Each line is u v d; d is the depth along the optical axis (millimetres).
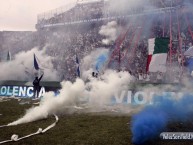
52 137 7055
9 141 6711
